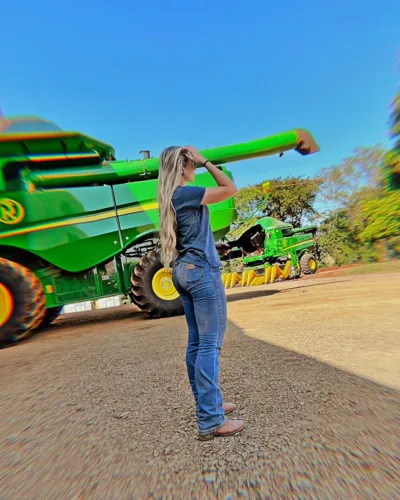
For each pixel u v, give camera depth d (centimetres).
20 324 567
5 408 267
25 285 575
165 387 275
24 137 575
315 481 143
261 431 189
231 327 477
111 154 710
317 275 1401
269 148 711
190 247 195
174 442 189
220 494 141
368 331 383
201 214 200
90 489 153
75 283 658
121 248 657
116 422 221
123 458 177
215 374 191
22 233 614
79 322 839
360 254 1588
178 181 202
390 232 1434
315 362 295
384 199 1420
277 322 480
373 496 132
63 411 249
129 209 665
